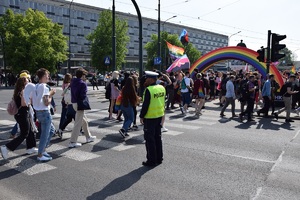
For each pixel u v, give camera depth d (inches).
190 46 3329.2
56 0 2960.1
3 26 1549.0
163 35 2871.6
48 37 1606.8
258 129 373.4
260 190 177.0
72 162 231.8
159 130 227.8
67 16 3080.7
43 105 229.0
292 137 325.1
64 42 1733.5
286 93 426.3
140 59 629.0
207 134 340.8
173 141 304.7
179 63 816.9
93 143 293.1
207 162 232.2
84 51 3267.7
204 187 181.3
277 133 347.9
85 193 172.7
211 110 562.9
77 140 305.3
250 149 271.7
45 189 178.9
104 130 358.0
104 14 2010.3
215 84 750.5
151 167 219.6
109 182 189.5
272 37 498.9
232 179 194.9
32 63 1524.4
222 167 219.6
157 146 227.5
